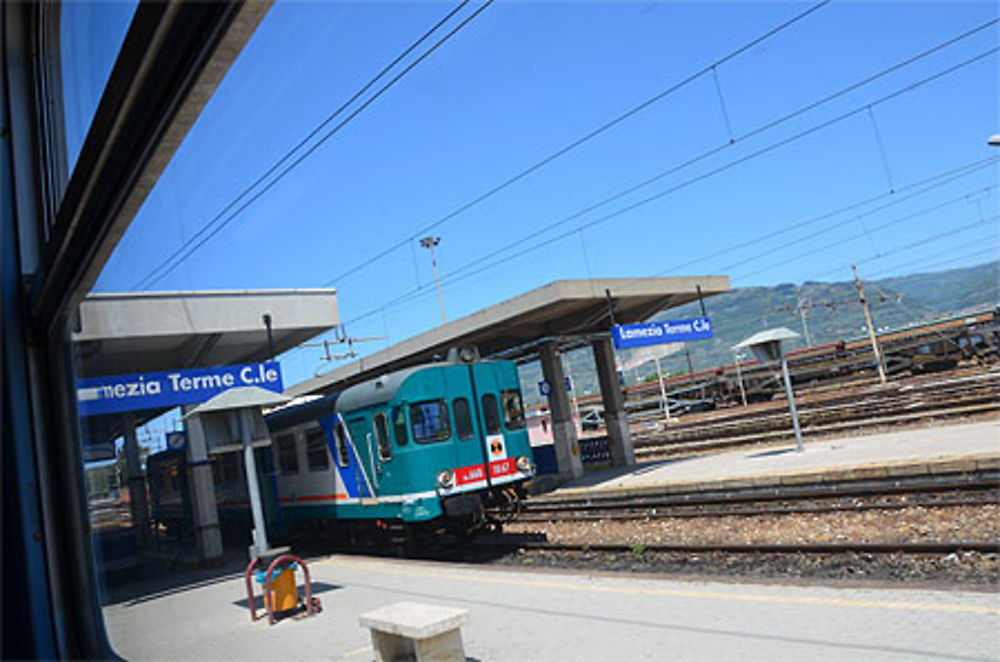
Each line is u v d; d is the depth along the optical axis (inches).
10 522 126.7
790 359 1608.0
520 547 466.0
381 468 504.1
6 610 125.0
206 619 270.7
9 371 129.5
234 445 307.3
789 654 150.6
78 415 129.7
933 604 170.7
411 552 518.6
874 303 1392.7
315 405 588.1
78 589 130.1
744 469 538.9
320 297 433.1
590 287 682.2
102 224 92.6
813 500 431.2
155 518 361.1
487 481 506.9
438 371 505.0
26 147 135.2
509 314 701.3
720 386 1721.2
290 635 236.5
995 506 329.4
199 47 60.5
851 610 177.3
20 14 128.6
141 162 79.1
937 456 410.6
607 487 603.2
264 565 275.3
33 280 130.9
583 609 219.0
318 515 584.4
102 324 142.6
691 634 175.3
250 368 402.0
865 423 712.4
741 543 370.3
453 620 159.3
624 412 836.0
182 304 349.4
